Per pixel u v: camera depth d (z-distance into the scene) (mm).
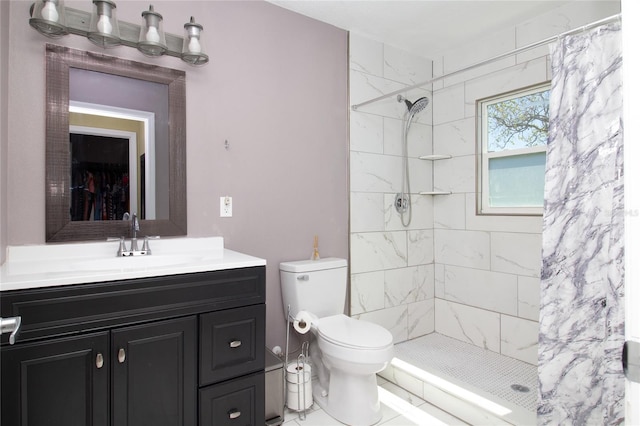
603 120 1525
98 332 1258
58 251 1608
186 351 1428
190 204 1938
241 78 2096
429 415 2006
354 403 1903
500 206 2645
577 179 1584
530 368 2338
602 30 1545
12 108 1522
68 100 1642
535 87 2420
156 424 1367
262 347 1623
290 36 2283
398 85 2818
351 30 2557
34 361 1155
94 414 1249
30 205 1567
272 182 2207
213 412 1491
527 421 1730
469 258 2770
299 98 2318
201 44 1876
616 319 1404
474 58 2742
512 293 2506
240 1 2094
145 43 1683
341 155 2510
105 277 1271
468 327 2771
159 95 1857
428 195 2996
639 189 654
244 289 1573
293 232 2291
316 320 2090
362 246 2602
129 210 1782
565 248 1605
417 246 2916
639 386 646
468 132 2775
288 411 2037
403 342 2795
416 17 2391
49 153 1598
